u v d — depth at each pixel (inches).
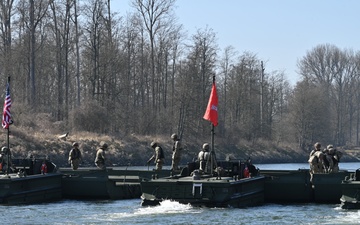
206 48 6688.0
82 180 2642.7
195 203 2134.6
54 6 6491.1
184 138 6727.4
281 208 2303.2
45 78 7337.6
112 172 2785.4
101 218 1966.0
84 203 2444.6
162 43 7175.2
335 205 2450.8
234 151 7017.7
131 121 6604.3
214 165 2345.0
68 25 6550.2
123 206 2322.8
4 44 6392.7
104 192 2640.3
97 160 2795.3
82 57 6899.6
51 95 7519.7
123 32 6771.7
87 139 5418.3
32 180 2410.2
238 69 7800.2
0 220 1945.1
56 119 6781.5
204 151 2349.9
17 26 6555.1
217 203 2124.8
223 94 7741.1
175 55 7244.1
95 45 6402.6
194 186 2127.2
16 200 2321.6
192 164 2397.9
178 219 1924.2
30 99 6323.8
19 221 1926.7
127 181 2657.5
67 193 2650.1
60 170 2792.8
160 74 7249.0
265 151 7431.1
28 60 6702.8
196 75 6609.3
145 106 6978.4
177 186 2149.4
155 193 2172.7
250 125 7691.9
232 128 7485.2
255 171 2482.8
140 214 2015.3
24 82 6830.7
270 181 2571.4
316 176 2487.7
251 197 2361.0
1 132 4916.3
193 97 6584.6
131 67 7027.6
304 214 2119.8
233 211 2102.6
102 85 6461.6
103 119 6087.6
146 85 7273.6
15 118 5511.8
